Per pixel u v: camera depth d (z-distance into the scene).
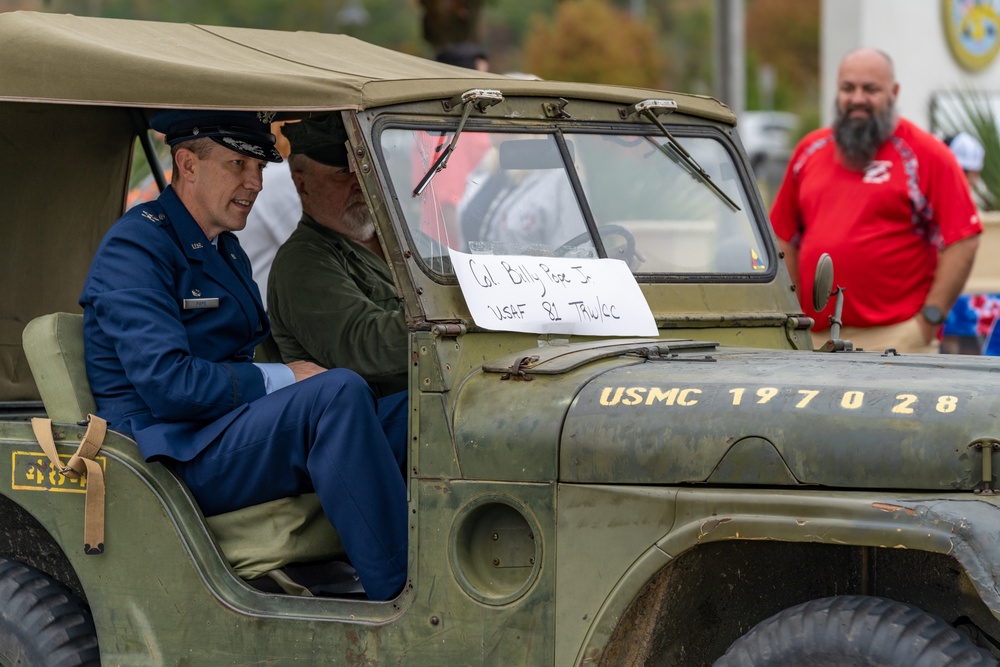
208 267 6.16
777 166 32.72
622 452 4.84
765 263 6.55
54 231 7.47
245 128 6.10
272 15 45.97
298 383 5.65
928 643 4.36
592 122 6.12
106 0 41.25
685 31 50.00
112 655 5.67
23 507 5.86
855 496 4.50
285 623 5.34
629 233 6.05
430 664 5.11
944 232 9.01
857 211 9.09
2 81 5.91
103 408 5.96
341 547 5.89
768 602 5.14
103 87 5.70
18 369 7.42
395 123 5.45
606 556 4.83
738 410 4.75
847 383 4.77
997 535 4.24
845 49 14.45
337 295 6.41
